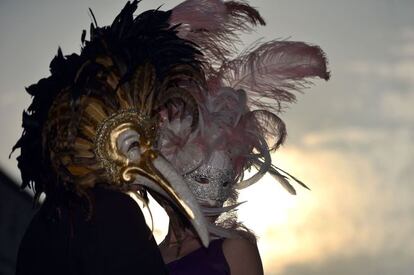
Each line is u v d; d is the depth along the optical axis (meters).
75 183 2.42
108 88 2.48
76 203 2.40
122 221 2.36
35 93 2.51
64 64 2.51
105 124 2.47
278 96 3.35
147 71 2.54
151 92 2.54
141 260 2.32
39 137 2.47
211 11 3.19
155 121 2.54
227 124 3.20
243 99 3.24
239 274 3.16
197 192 3.21
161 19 2.67
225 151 3.22
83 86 2.46
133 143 2.47
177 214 2.74
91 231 2.36
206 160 3.18
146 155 2.48
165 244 3.23
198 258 3.13
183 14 3.18
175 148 3.12
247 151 3.26
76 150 2.46
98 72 2.48
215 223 3.28
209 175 3.21
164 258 3.18
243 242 3.20
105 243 2.33
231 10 3.22
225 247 3.17
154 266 2.32
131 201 2.41
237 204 3.15
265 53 3.37
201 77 2.65
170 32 2.64
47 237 2.43
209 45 3.22
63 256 2.38
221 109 3.21
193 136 3.15
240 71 3.35
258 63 3.36
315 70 3.35
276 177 3.34
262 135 3.29
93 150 2.46
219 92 3.23
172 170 2.48
